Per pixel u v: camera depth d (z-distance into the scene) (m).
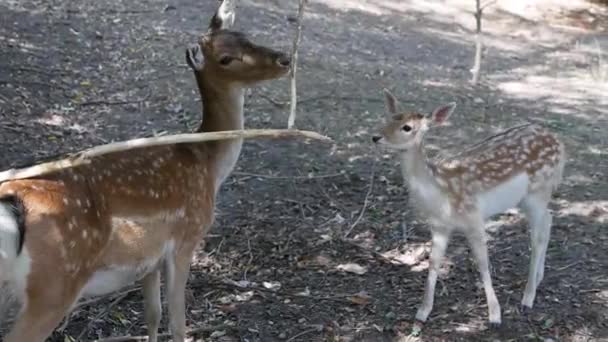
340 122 7.05
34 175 4.20
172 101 7.08
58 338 4.87
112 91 7.14
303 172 6.30
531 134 5.17
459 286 5.29
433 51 10.01
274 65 4.75
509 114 7.50
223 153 4.77
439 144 6.80
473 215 4.95
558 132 7.15
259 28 9.57
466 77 8.89
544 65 9.81
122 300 5.15
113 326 4.98
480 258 4.98
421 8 11.98
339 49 9.39
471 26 11.48
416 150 4.86
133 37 8.40
